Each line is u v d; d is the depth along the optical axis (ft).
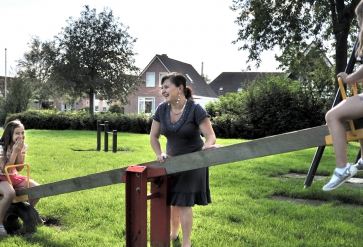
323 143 8.26
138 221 11.03
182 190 11.16
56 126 87.35
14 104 109.29
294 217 15.28
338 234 13.10
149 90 142.20
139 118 81.10
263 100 68.28
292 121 65.67
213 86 183.73
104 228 13.84
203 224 14.05
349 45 70.23
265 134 67.62
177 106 11.55
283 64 72.84
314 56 66.90
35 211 14.24
